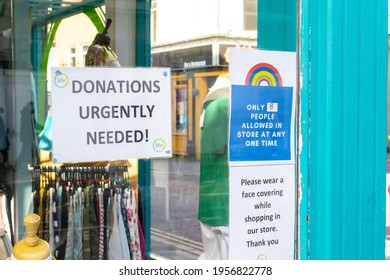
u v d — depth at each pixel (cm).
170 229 245
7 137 229
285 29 225
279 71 226
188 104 227
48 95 215
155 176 239
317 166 226
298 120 226
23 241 205
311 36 222
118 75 212
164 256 242
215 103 229
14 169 228
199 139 228
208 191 235
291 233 230
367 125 233
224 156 226
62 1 248
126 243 236
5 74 236
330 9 223
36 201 226
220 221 229
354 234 234
